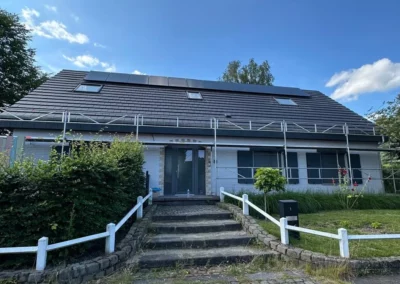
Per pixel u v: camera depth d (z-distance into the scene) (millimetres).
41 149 9820
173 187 10727
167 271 4418
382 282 3955
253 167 11367
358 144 12719
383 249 5059
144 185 8617
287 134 11586
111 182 5004
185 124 11000
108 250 4422
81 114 10094
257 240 5609
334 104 15852
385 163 14641
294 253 4664
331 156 12422
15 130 9664
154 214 7211
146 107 11805
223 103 13555
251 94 15508
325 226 6965
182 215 7059
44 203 3963
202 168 11117
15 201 3906
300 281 3969
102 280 3871
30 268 3844
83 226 4348
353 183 11617
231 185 11172
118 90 12992
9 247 3699
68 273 3639
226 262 4754
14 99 19906
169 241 5371
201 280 4043
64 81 13109
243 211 7000
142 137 10695
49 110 10211
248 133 11180
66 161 4375
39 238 3971
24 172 4059
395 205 10180
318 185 11891
